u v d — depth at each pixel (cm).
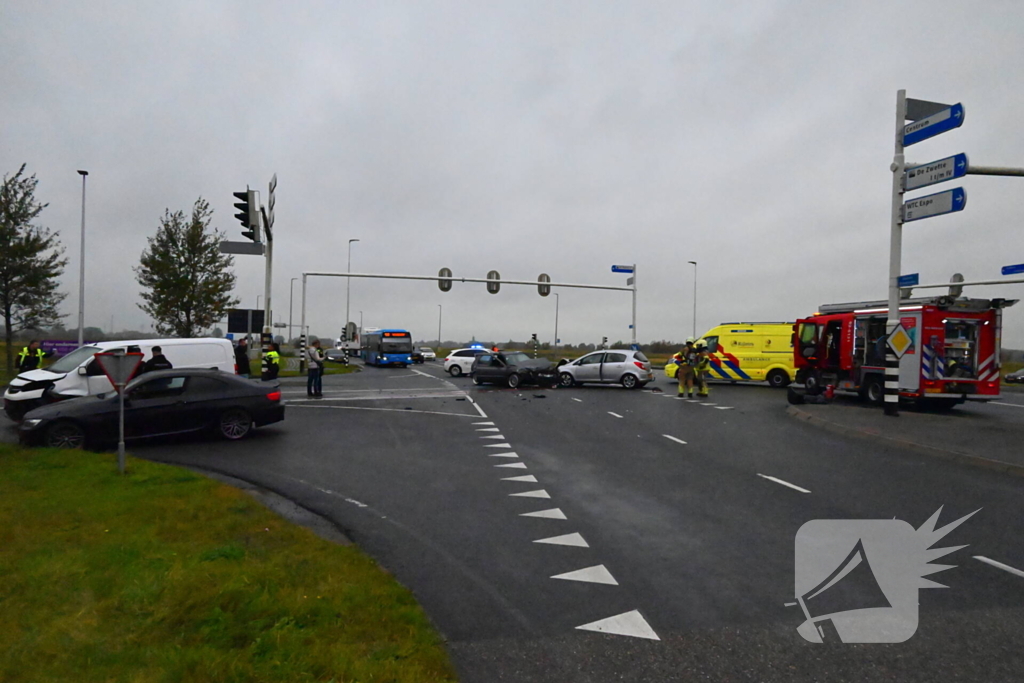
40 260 2594
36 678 351
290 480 973
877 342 1947
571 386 2848
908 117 1653
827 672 403
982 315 1798
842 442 1298
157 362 1584
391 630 431
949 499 830
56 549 574
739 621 478
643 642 444
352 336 6706
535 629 464
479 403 2123
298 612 444
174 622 427
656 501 832
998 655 425
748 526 720
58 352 3052
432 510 800
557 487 916
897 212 1653
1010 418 1656
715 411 1875
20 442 1208
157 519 684
